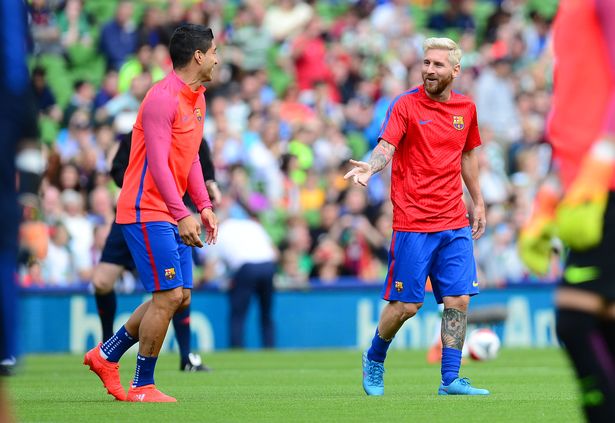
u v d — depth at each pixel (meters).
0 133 14.43
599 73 15.08
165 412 22.38
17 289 14.43
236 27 74.25
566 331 14.09
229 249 52.47
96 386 30.38
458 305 26.66
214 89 68.12
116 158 34.78
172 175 23.83
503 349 53.41
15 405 23.95
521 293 57.09
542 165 69.12
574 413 22.06
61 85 67.62
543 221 14.45
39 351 50.66
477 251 58.31
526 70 75.69
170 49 24.48
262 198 61.34
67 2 70.44
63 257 52.75
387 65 72.00
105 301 35.69
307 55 73.75
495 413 22.06
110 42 68.38
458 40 80.12
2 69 14.45
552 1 83.00
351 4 82.00
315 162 64.50
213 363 42.81
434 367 39.81
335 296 55.53
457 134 26.25
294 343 54.91
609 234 14.08
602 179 13.79
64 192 55.16
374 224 59.47
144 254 24.14
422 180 26.22
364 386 27.31
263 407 23.56
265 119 65.94
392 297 26.56
